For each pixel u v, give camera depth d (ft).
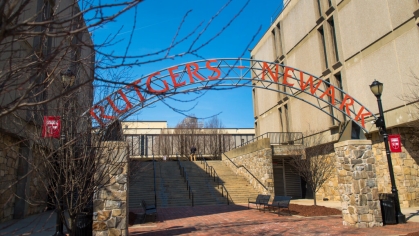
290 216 43.27
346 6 58.59
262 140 69.72
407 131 49.37
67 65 12.37
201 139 134.31
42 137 18.53
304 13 71.61
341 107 43.34
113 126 21.71
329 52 62.80
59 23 7.73
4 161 37.37
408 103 45.34
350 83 57.47
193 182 73.97
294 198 78.74
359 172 33.22
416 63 44.14
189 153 129.59
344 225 33.60
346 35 58.59
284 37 80.69
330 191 66.33
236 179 78.84
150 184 70.33
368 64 53.16
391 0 48.62
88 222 27.07
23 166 41.78
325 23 64.39
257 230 33.06
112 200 27.63
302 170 56.18
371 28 52.60
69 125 18.57
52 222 38.45
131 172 43.24
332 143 61.72
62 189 18.13
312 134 67.82
